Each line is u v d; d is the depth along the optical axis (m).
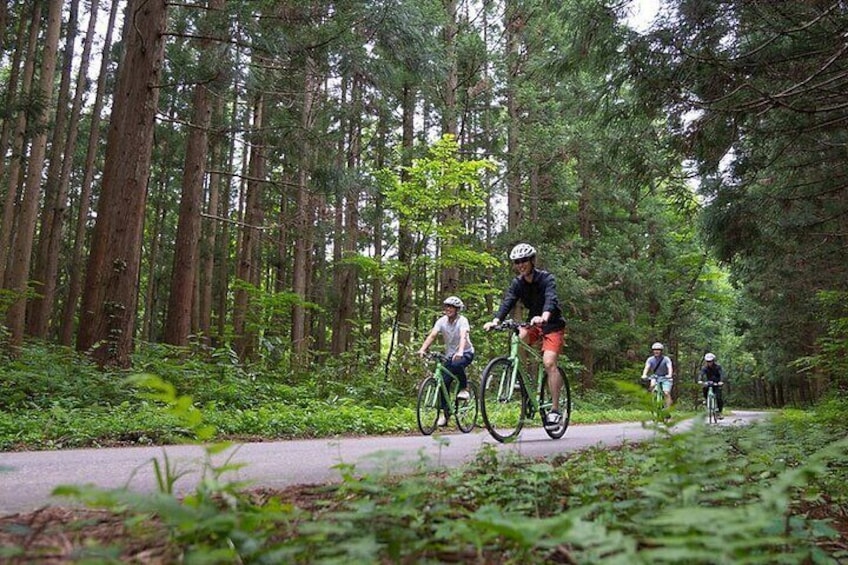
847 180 10.91
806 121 8.40
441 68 15.45
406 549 1.89
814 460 2.30
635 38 7.32
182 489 3.63
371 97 19.36
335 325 29.14
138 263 11.47
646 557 1.41
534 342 7.46
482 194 17.38
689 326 34.00
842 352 13.72
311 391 13.30
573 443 7.21
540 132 22.78
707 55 7.22
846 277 18.03
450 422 10.36
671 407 3.31
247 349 18.77
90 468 4.53
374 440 7.75
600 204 30.45
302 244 24.98
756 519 1.54
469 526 1.94
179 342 15.12
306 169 15.98
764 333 31.41
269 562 1.72
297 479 3.96
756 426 5.10
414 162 15.90
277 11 11.84
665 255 32.25
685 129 8.10
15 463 4.80
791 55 7.32
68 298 24.59
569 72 8.32
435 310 18.33
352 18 11.96
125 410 8.91
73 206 36.06
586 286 25.66
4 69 29.98
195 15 12.21
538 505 2.89
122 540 2.01
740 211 10.23
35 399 9.02
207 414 8.59
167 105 24.30
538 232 24.12
